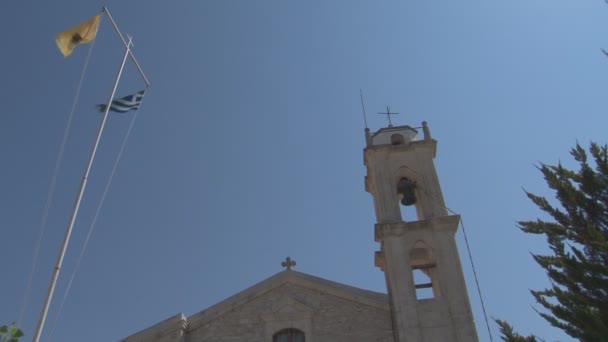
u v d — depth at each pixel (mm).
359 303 21344
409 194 24016
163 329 20922
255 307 21625
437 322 19828
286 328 20891
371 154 25031
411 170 24562
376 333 20438
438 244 21672
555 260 18031
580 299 16641
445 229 22016
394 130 26625
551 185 18891
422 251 22906
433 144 24938
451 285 20562
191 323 21406
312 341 20438
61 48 18703
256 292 21875
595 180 18391
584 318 15570
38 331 13969
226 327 21234
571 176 19453
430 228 22234
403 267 21250
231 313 21609
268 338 20672
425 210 23047
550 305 17328
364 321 20812
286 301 21500
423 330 19688
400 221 22438
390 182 24047
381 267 23922
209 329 21297
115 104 19984
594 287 16484
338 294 21594
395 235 22094
